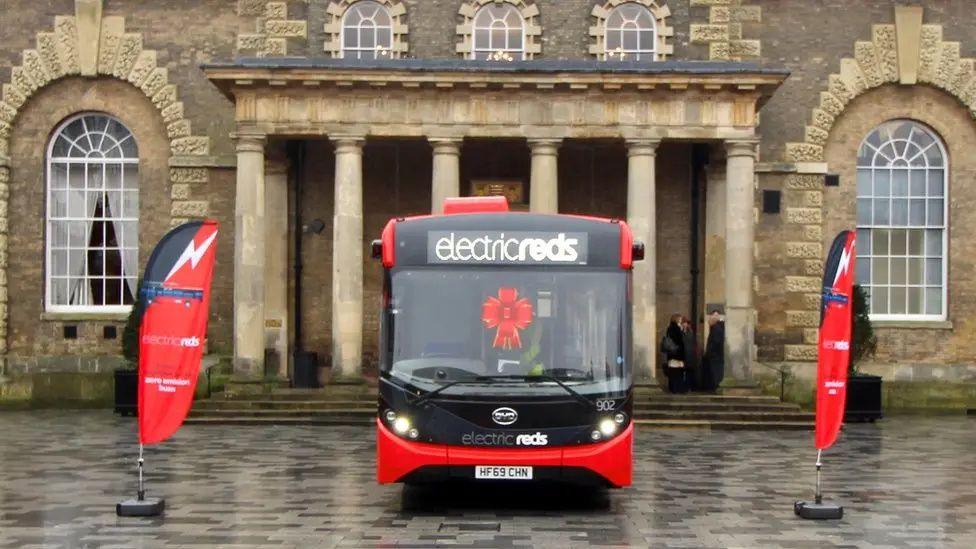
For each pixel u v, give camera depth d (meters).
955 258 32.88
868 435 26.70
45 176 32.72
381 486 18.27
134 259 32.81
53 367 32.31
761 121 32.34
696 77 28.73
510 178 32.31
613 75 28.75
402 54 31.78
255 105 28.98
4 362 32.31
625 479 15.67
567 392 15.59
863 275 33.12
